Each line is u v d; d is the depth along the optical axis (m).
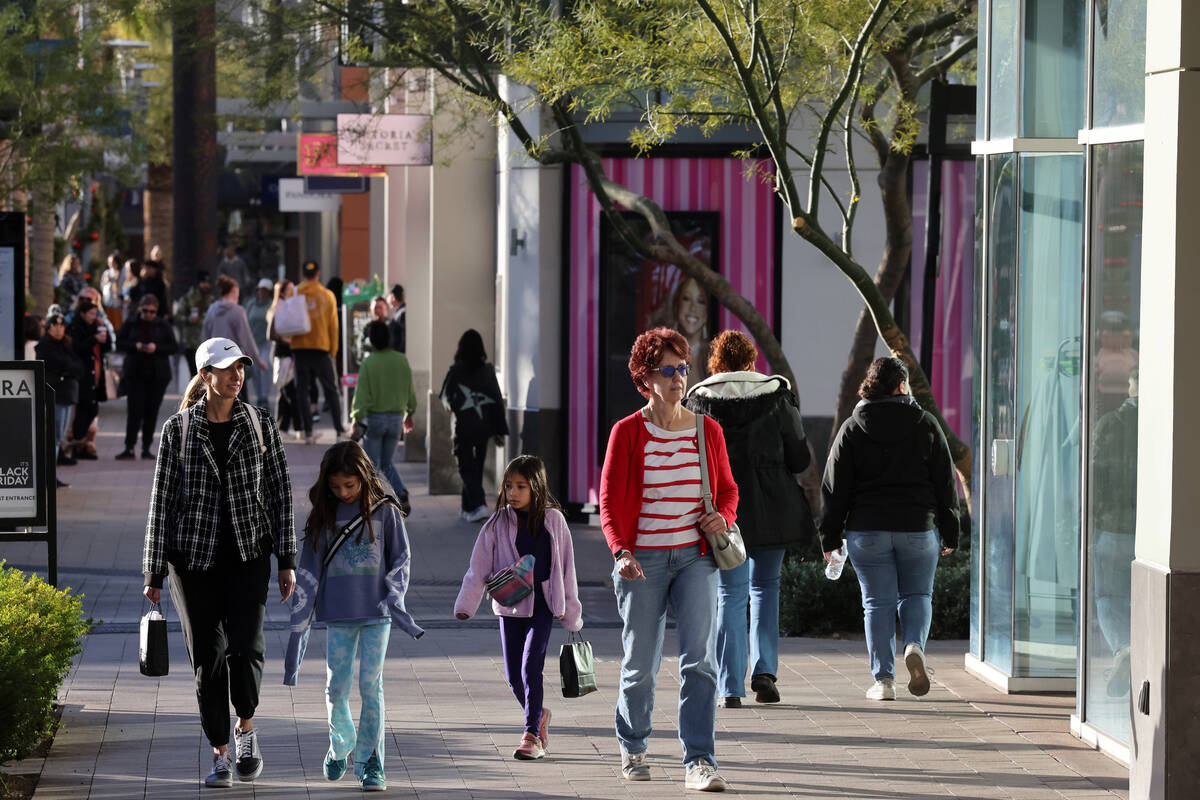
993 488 25.56
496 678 25.69
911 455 23.72
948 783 19.50
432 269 50.50
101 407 80.00
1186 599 17.38
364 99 51.34
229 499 19.12
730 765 20.30
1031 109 24.72
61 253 97.38
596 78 30.77
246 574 19.30
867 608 24.09
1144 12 19.88
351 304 62.06
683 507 19.08
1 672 19.09
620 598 19.34
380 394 43.72
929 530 23.75
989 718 22.98
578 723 22.73
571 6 31.34
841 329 44.31
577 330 44.72
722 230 44.22
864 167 43.72
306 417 61.78
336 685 19.22
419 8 36.06
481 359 44.34
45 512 24.98
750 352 23.86
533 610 20.58
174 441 19.12
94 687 24.67
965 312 43.09
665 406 19.20
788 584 29.83
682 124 36.84
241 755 19.48
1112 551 21.14
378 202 82.31
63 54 60.41
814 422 44.47
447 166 45.44
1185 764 17.39
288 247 159.75
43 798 18.72
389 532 19.30
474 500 44.44
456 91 38.06
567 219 44.59
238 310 57.91
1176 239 17.41
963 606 29.55
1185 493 17.44
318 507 19.17
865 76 34.50
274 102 42.34
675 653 27.86
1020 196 24.91
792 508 23.45
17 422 24.81
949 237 42.91
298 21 38.81
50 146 62.88
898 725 22.53
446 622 30.62
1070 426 24.88
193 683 25.00
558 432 45.03
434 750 21.08
